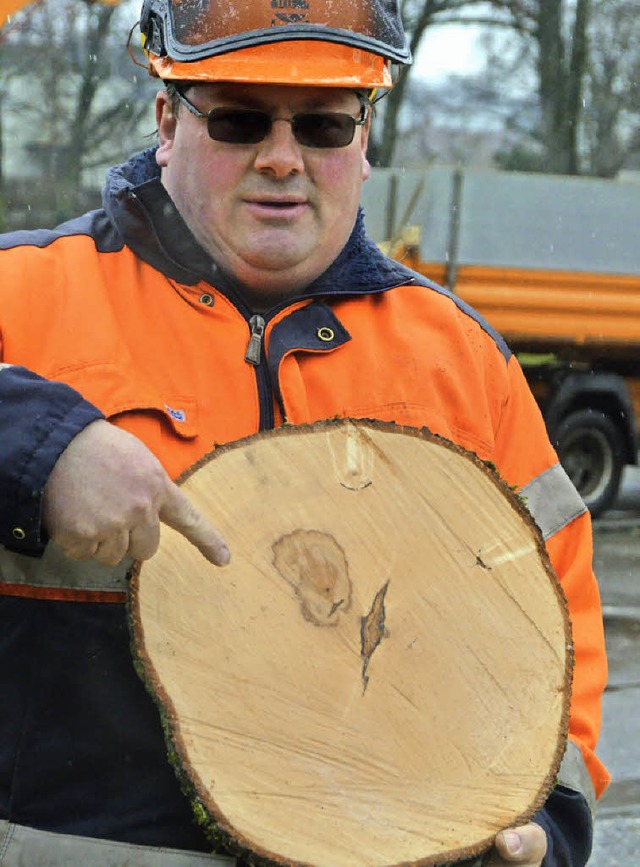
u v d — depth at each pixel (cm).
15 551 150
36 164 1800
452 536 159
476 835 147
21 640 166
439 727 151
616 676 602
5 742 166
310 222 181
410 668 152
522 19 1931
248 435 177
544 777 153
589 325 975
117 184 188
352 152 182
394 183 944
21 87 1770
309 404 184
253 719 146
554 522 195
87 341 174
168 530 150
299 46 174
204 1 173
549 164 1928
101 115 1758
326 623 152
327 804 145
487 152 1950
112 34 1698
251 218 179
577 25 1922
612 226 970
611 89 1931
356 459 159
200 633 148
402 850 144
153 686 144
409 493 160
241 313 184
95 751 164
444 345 196
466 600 157
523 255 948
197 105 178
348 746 147
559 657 158
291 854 140
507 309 950
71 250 183
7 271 176
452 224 927
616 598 751
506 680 155
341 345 187
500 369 202
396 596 155
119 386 172
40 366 172
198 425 176
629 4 1923
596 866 418
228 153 177
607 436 1000
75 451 139
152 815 163
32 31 1733
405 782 148
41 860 161
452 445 163
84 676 164
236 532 153
